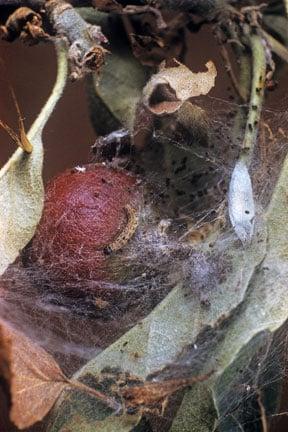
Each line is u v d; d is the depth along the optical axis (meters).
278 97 0.18
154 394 0.15
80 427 0.15
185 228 0.16
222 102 0.17
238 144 0.16
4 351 0.14
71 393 0.15
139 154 0.16
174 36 0.17
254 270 0.15
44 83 0.19
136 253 0.15
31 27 0.15
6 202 0.15
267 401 0.16
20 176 0.15
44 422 0.15
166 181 0.16
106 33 0.16
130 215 0.15
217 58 0.18
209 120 0.16
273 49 0.16
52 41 0.15
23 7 0.16
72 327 0.16
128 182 0.16
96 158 0.16
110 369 0.15
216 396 0.15
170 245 0.15
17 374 0.14
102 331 0.16
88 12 0.16
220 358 0.15
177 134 0.16
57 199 0.15
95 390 0.15
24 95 0.19
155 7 0.16
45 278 0.15
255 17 0.16
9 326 0.15
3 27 0.16
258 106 0.15
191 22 0.17
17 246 0.15
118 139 0.16
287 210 0.15
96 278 0.15
